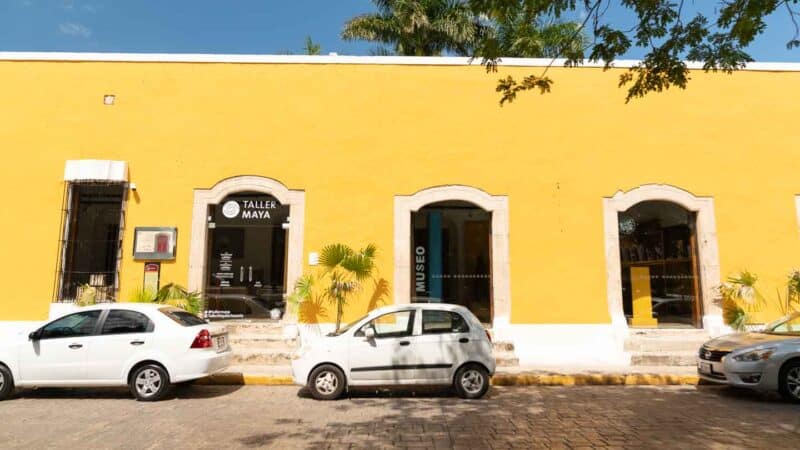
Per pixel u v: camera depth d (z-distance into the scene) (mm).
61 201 11922
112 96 12352
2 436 6219
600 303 11867
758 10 5719
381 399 8422
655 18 6523
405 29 18781
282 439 6102
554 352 11586
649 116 12570
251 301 12016
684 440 6086
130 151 12172
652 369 10523
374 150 12320
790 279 11883
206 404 8031
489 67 7156
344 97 12508
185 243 11922
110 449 5703
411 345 8477
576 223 12148
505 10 6477
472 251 12320
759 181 12406
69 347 8227
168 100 12383
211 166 12203
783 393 8102
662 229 12477
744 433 6383
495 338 11531
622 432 6430
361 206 12133
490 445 5887
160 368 8250
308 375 8359
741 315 11695
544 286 11891
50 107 12234
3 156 12008
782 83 12781
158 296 11430
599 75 12656
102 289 11734
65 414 7336
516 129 12438
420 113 12477
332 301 11773
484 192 12203
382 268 11930
